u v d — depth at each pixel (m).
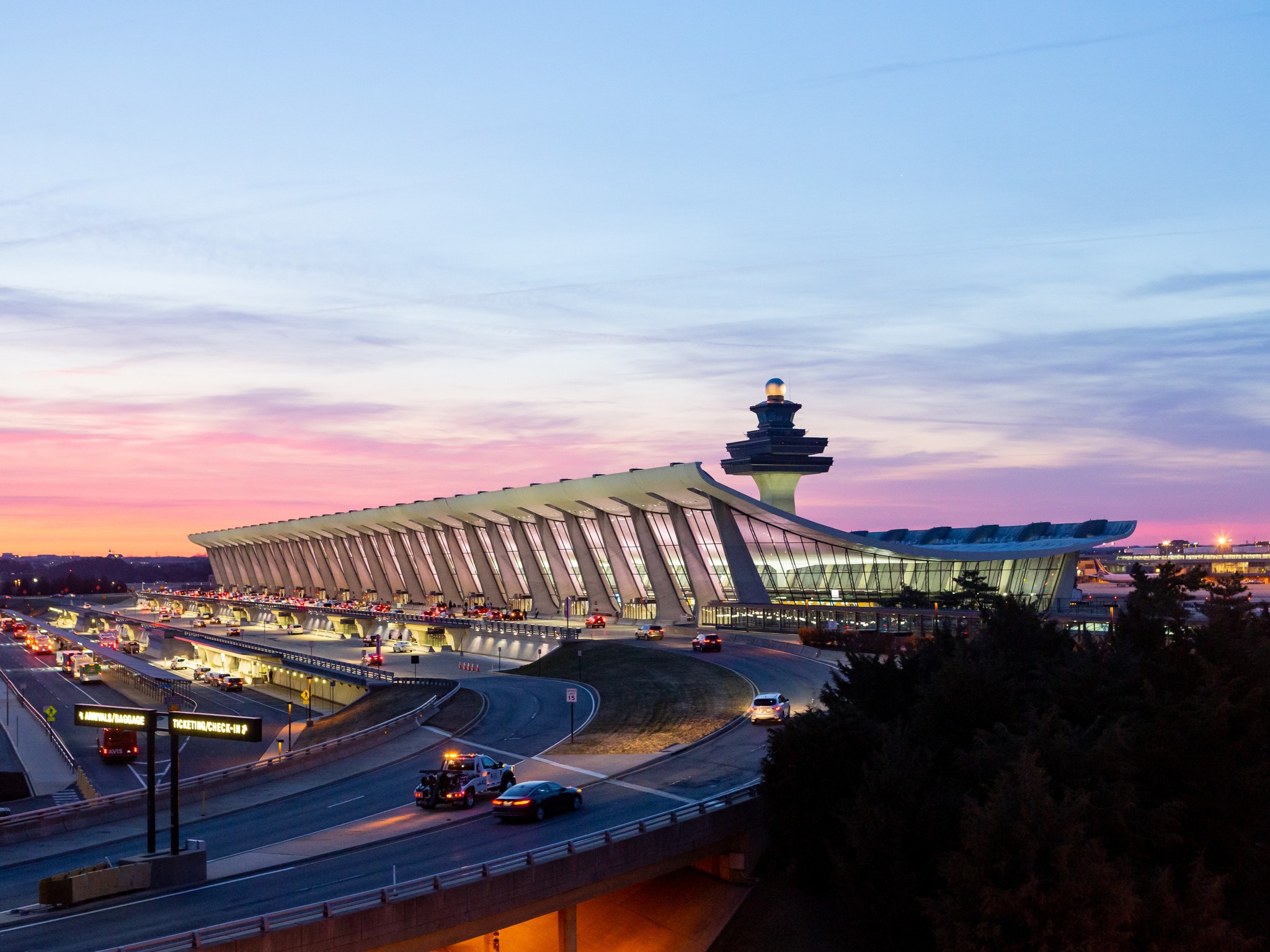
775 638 91.94
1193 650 42.66
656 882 42.16
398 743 61.34
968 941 29.48
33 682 144.62
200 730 35.19
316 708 109.00
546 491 134.88
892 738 36.78
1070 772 33.78
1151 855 32.94
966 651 44.66
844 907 35.25
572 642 102.81
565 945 36.69
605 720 63.06
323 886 33.75
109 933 29.73
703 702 63.91
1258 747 36.59
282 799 49.56
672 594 126.56
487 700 73.44
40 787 78.06
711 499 111.88
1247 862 34.38
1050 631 50.50
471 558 178.50
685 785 45.03
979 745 37.38
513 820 40.91
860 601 110.88
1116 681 40.84
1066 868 29.02
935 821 33.78
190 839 40.84
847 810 36.12
